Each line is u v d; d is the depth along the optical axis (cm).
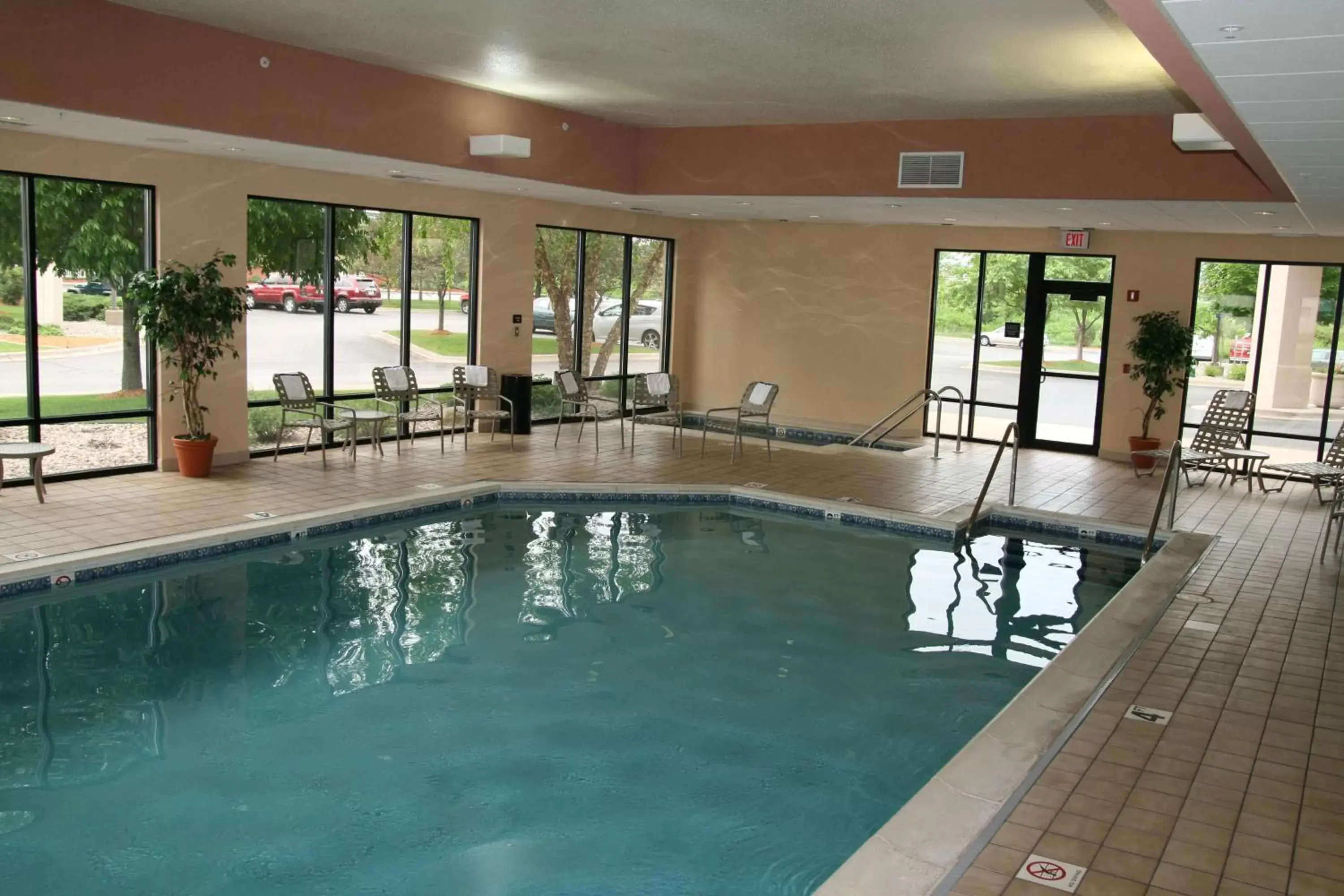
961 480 1059
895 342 1372
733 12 623
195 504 817
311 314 1058
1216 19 324
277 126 790
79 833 400
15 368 838
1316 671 555
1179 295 1205
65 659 562
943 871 347
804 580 752
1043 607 704
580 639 621
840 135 1016
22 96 650
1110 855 363
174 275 862
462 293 1205
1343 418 1149
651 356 1486
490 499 938
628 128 1106
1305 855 367
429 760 468
